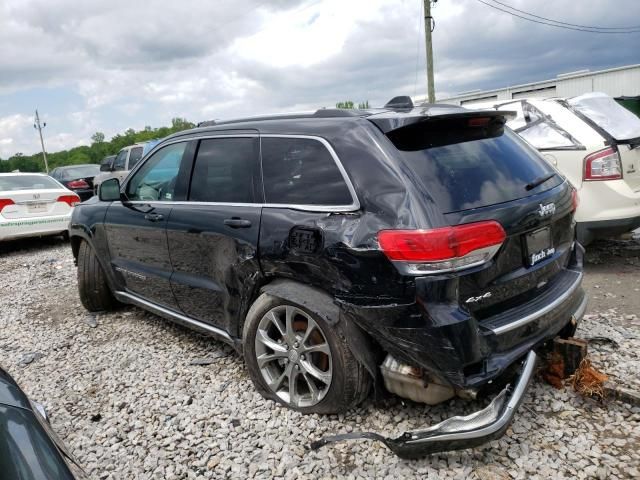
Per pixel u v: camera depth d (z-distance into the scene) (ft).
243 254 10.80
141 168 14.79
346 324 9.18
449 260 8.11
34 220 32.53
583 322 13.61
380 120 9.41
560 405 9.89
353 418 10.00
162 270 13.84
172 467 9.27
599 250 21.09
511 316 8.91
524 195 9.43
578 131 17.94
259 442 9.68
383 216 8.64
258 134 11.25
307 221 9.66
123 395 12.07
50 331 16.92
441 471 8.41
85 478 5.80
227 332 12.07
